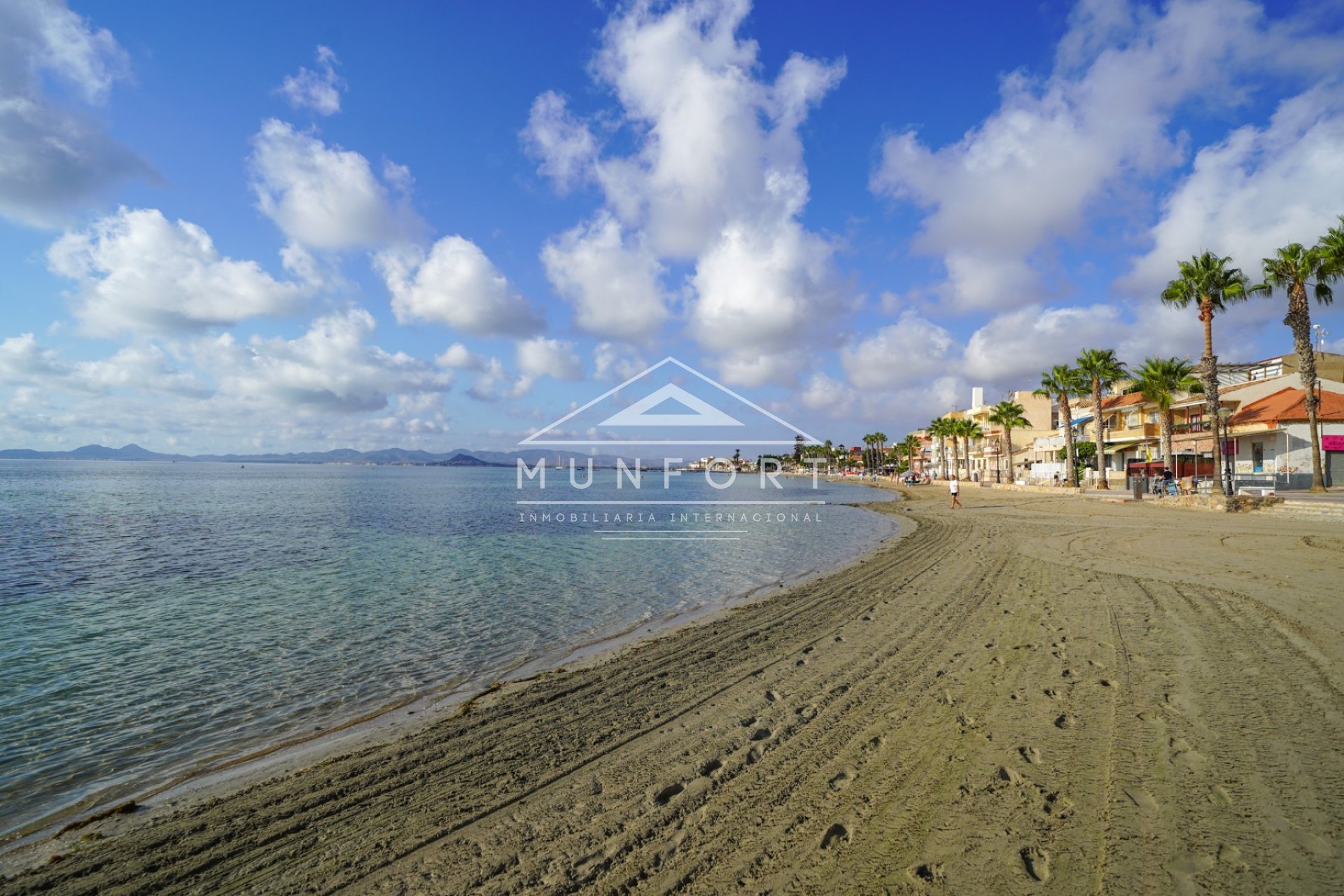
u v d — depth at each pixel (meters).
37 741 6.46
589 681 7.50
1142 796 3.93
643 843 3.85
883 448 140.50
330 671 8.70
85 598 13.88
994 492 53.41
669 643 9.23
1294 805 3.70
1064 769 4.34
